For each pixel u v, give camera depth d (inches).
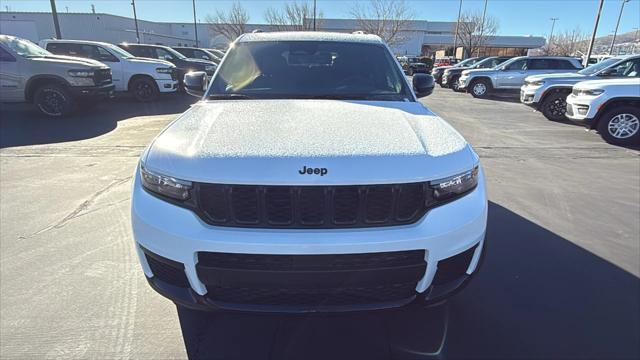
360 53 122.3
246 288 66.6
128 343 80.5
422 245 65.6
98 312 89.6
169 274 71.2
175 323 86.7
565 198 163.6
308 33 131.4
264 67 116.4
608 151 250.2
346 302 68.0
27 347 78.9
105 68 358.6
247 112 89.2
